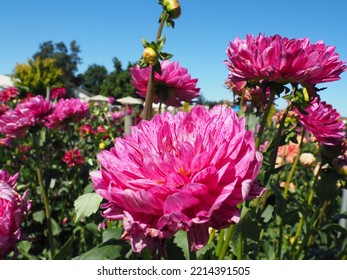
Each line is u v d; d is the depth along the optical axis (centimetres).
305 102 144
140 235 86
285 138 171
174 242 126
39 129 276
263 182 142
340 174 198
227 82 225
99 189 89
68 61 5591
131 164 92
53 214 341
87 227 219
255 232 142
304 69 130
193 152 90
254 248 144
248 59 136
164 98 202
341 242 239
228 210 85
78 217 129
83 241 280
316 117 184
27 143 450
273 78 132
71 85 4253
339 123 187
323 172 204
